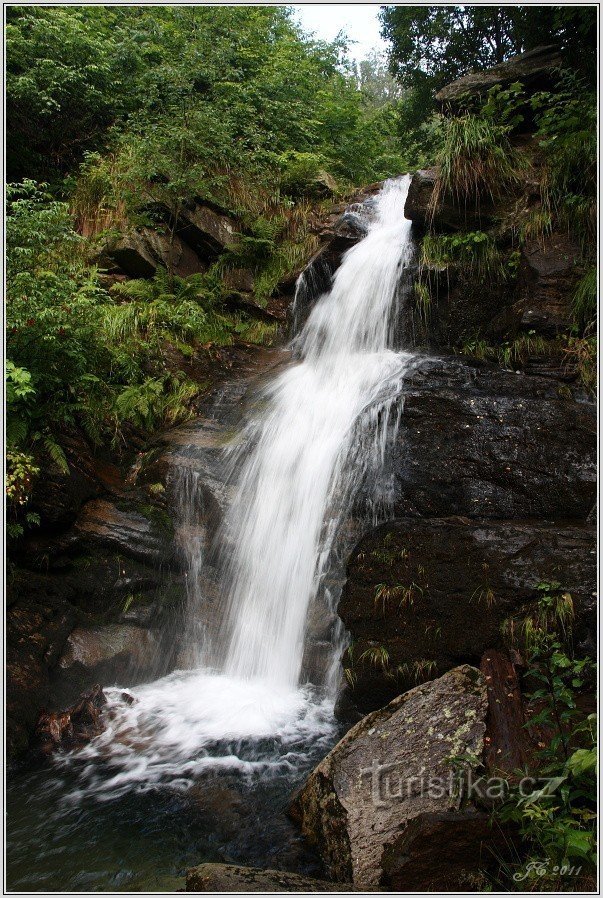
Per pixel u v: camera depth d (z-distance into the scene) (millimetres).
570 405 5629
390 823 3320
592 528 4852
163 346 8609
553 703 3664
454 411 5719
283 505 6422
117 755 4664
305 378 8117
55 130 10172
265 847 3629
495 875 3035
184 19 11961
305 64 13703
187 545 6523
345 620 5203
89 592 5887
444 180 7867
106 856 3586
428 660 4691
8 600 5285
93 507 6340
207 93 11703
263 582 6223
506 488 5348
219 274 10328
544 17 9469
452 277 7695
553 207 7250
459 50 12805
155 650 6023
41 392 6172
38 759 4629
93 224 9328
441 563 4871
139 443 7469
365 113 15984
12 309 5598
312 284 10047
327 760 3846
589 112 7109
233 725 5059
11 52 9312
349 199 11781
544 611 4340
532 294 6836
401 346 8062
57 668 5340
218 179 10148
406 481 5633
